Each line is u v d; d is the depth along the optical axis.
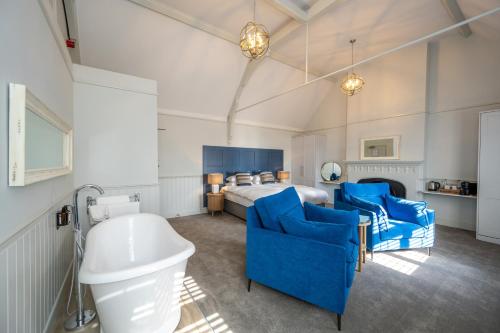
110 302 1.31
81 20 3.07
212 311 1.76
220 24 3.61
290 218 1.84
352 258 1.78
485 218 3.32
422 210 2.82
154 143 3.24
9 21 1.00
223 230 3.95
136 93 3.10
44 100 1.50
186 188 5.22
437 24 3.58
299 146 6.98
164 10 3.20
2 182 0.92
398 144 4.57
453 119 4.03
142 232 2.36
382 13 3.32
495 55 3.59
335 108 6.41
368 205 2.83
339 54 4.65
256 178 5.96
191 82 4.61
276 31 3.79
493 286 2.09
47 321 1.51
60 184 1.95
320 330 1.54
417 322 1.62
